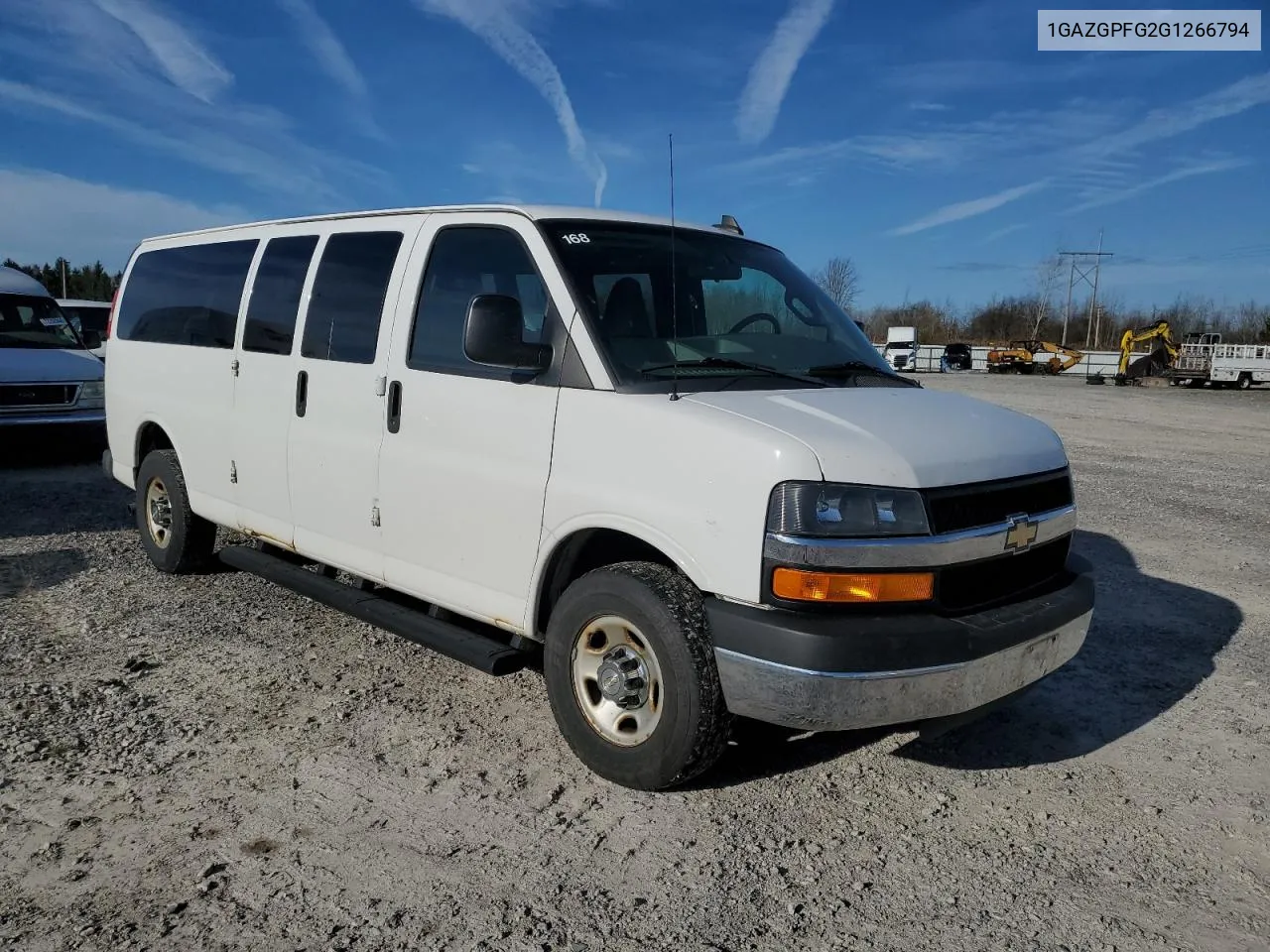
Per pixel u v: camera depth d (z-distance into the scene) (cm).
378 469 448
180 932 276
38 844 318
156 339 630
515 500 389
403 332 440
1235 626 595
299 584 501
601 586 359
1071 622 368
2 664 472
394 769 378
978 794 376
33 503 864
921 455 333
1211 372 3728
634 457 350
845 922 292
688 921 289
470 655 397
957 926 291
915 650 315
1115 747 422
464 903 293
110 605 571
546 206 421
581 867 315
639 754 353
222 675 468
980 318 9300
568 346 377
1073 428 1891
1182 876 323
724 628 323
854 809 360
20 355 1094
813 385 393
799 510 313
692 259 431
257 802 349
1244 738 434
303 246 515
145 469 636
